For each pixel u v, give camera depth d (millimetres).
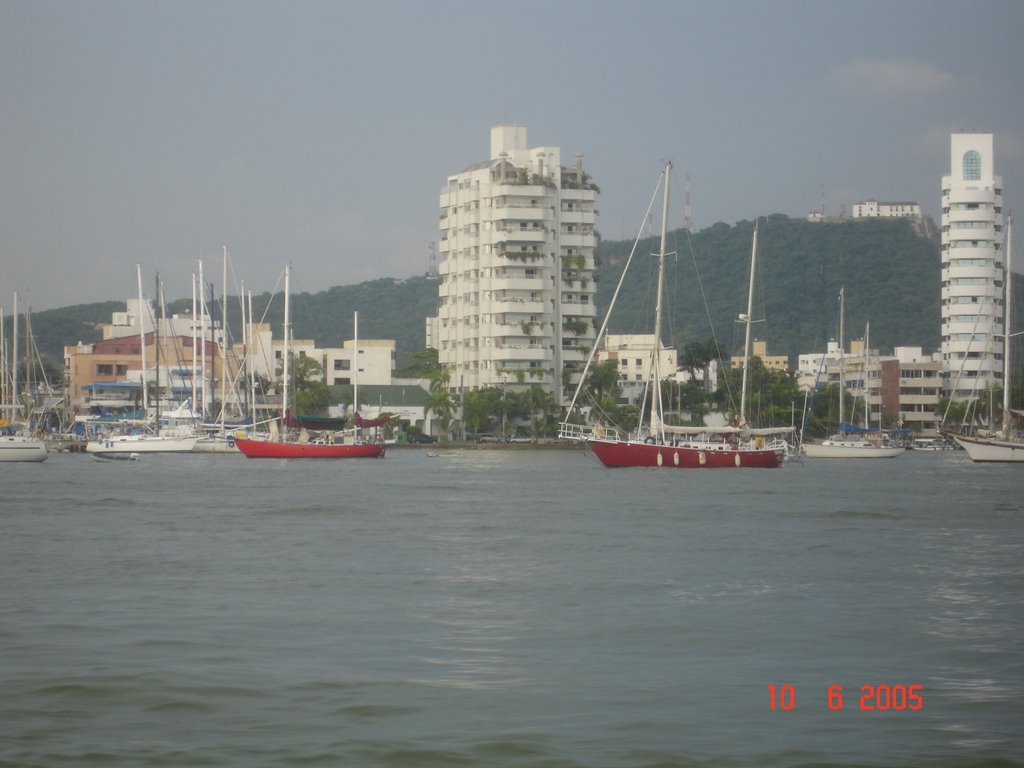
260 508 95500
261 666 39594
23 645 42469
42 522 83375
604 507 97625
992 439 186125
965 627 46406
